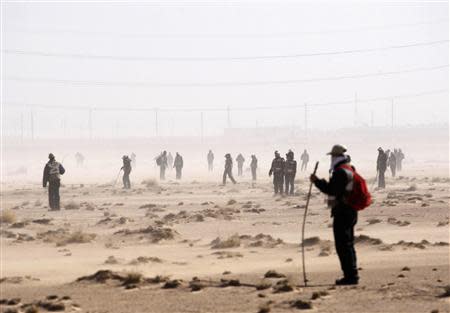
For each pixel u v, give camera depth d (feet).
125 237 215.31
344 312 106.22
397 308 108.58
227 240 194.59
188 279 138.92
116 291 126.00
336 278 137.69
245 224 253.44
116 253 184.24
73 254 183.11
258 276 141.08
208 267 157.17
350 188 129.18
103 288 129.08
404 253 174.70
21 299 119.85
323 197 377.91
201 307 110.73
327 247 182.09
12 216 263.29
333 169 130.93
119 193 443.32
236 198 392.06
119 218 275.39
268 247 191.11
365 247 185.78
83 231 232.94
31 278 142.51
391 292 120.57
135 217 283.18
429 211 284.41
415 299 115.14
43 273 151.53
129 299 118.21
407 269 145.89
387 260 162.91
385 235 214.69
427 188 447.01
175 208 327.47
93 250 190.49
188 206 338.13
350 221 129.80
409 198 338.75
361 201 129.39
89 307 112.16
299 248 188.03
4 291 128.67
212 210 297.74
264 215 284.20
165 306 111.96
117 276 137.39
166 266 159.02
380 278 136.15
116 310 109.50
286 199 372.79
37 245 201.67
